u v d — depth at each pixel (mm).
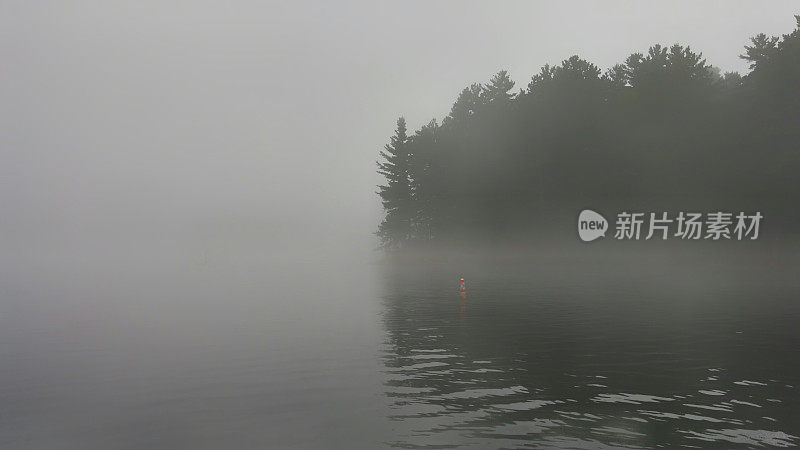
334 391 14602
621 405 12914
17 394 15234
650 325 24953
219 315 32750
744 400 13234
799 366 16703
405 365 17641
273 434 11359
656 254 67688
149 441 11234
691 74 69062
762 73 61531
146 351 21469
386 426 11664
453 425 11648
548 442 10586
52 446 11188
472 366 17297
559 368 16766
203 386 15562
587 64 78875
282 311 34062
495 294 41406
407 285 53719
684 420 11805
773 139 58562
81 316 33969
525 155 76125
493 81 95500
